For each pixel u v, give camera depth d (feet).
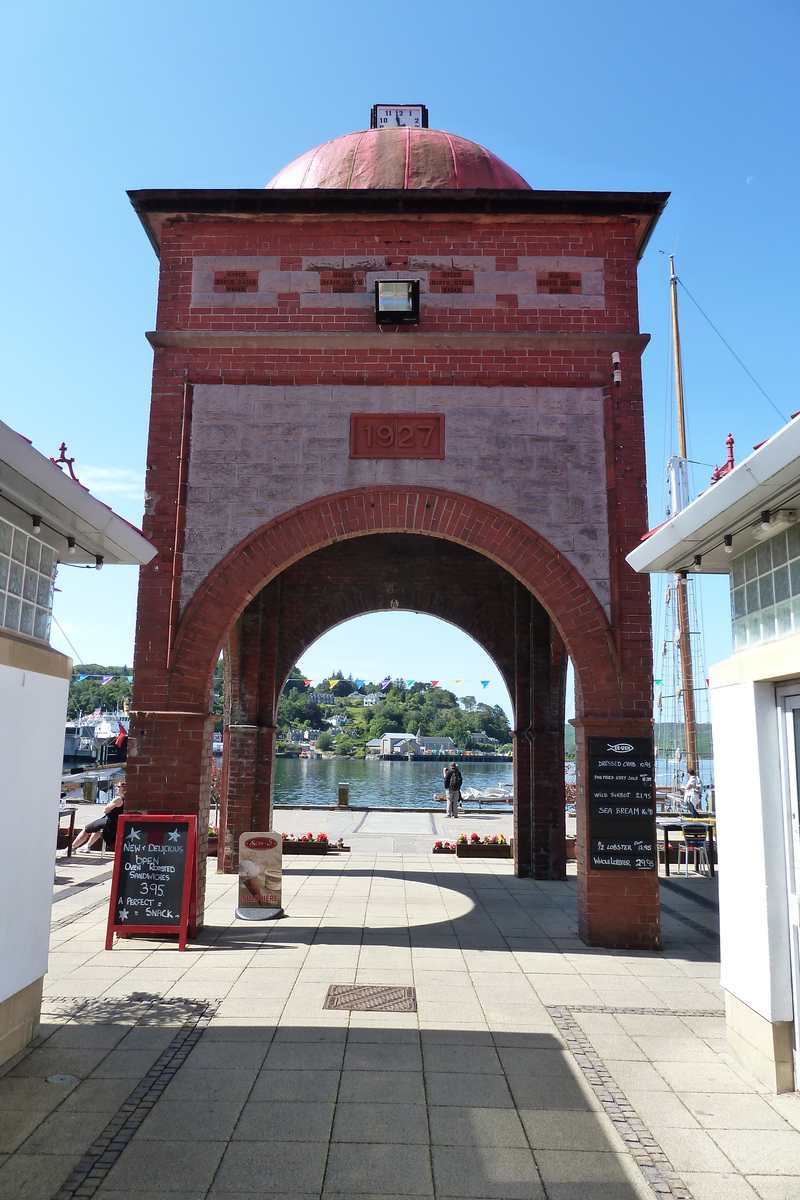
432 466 29.58
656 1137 14.21
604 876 27.32
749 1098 15.79
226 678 42.91
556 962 25.03
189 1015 19.70
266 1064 16.96
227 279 30.58
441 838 53.42
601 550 29.19
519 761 41.65
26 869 17.43
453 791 66.64
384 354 30.14
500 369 30.07
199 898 27.71
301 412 29.86
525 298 30.42
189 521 29.30
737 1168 13.24
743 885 17.79
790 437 13.35
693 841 43.60
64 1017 19.47
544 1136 14.20
